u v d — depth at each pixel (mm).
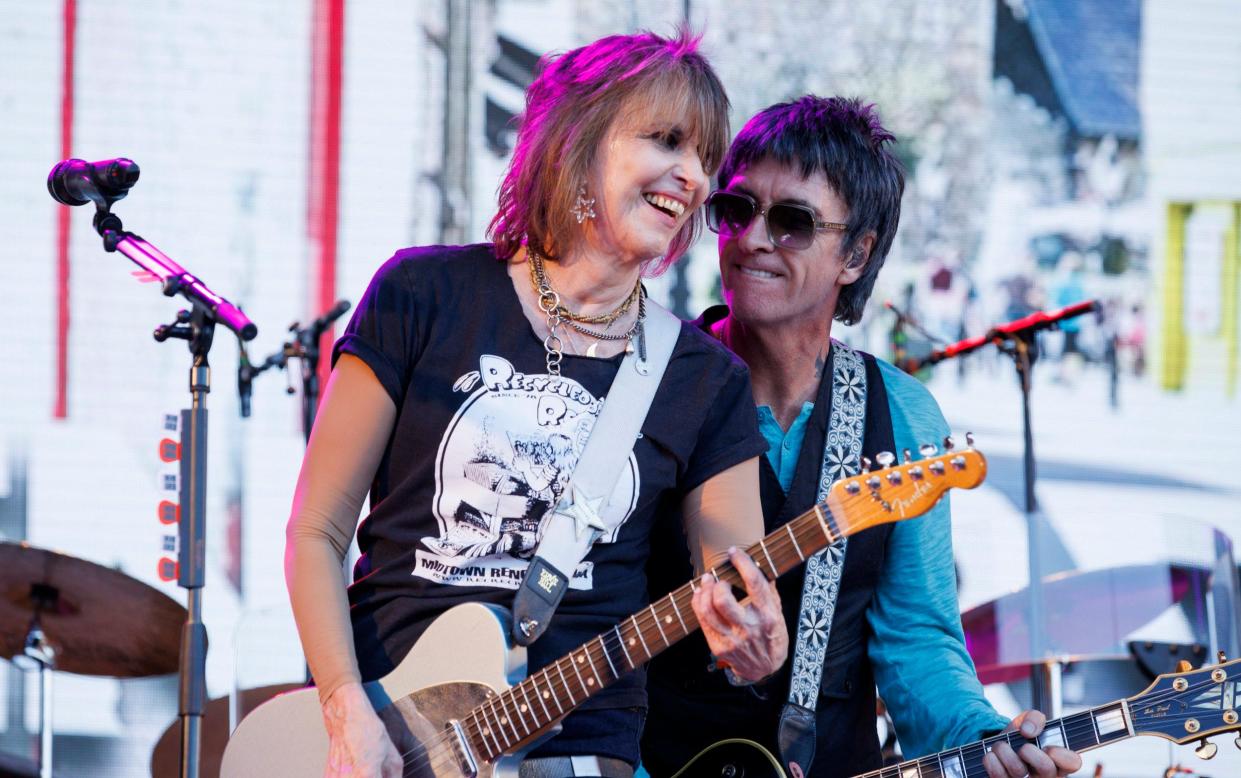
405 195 10773
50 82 10609
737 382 4766
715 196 5500
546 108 4555
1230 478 10906
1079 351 10891
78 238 10555
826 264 5465
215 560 10273
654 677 5402
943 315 10844
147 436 10523
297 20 10750
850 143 5465
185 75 10688
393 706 4430
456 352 4480
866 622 5566
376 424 4477
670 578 5270
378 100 10758
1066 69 11016
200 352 5312
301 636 4410
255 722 4719
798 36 10914
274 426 10430
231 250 10633
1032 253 10938
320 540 4453
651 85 4410
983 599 6891
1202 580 6645
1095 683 8008
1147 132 11062
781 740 5242
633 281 4672
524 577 4406
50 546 10414
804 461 5480
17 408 10469
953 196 10922
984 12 11023
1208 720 4703
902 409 5652
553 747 4465
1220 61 11117
